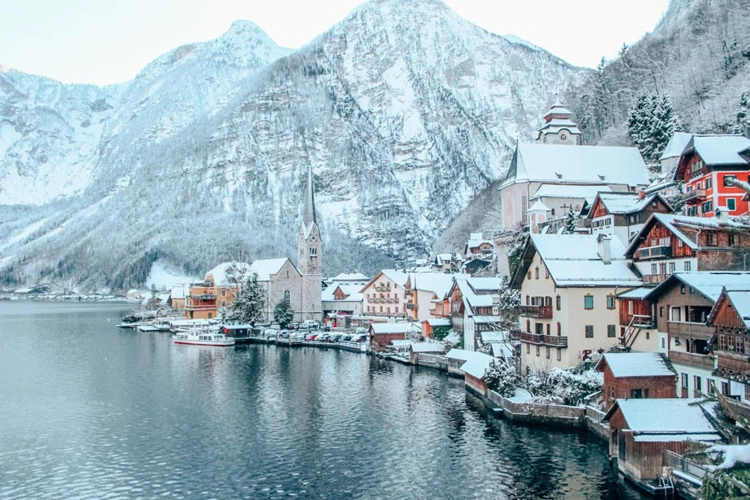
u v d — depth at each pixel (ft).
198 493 167.84
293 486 171.53
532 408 220.84
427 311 466.29
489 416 234.58
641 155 446.19
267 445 206.49
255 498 164.25
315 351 442.50
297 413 247.50
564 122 520.42
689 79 559.38
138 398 277.85
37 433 222.89
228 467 186.50
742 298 150.10
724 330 155.63
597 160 429.38
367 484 171.53
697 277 183.11
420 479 173.47
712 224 207.10
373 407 254.88
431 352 364.58
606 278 233.96
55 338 542.98
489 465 181.06
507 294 322.14
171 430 225.35
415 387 295.28
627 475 162.09
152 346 479.82
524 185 421.59
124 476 180.45
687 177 296.92
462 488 166.09
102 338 543.39
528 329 264.31
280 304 580.30
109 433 222.28
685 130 465.88
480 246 542.16
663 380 188.75
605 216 284.20
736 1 601.62
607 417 175.83
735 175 266.36
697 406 162.30
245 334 515.09
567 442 197.88
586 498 155.53
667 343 195.72
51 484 175.01
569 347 230.27
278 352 437.99
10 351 445.78
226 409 255.50
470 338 346.13
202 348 466.29
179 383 313.32
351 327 554.87
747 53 529.86
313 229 618.03
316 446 204.54
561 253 245.86
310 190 628.69
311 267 618.03
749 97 423.64
